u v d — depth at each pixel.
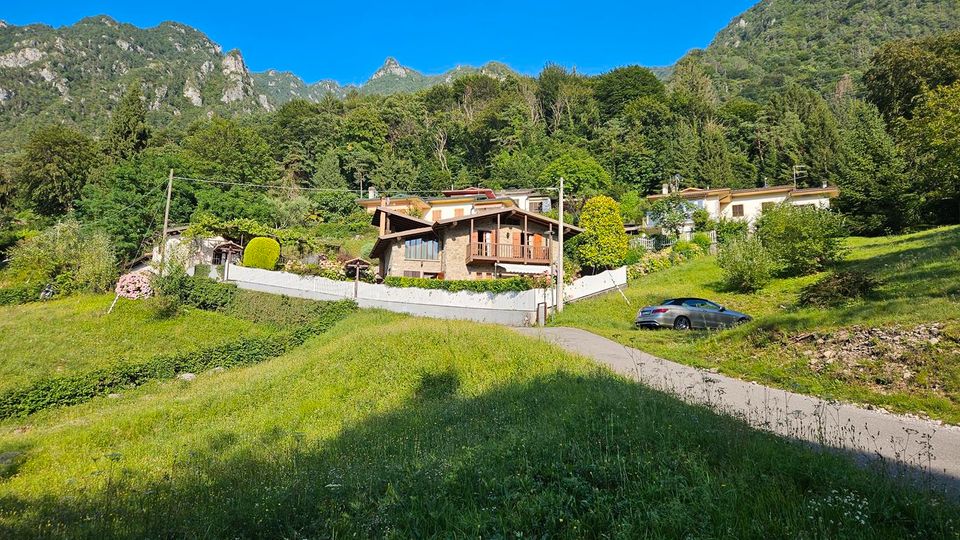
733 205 51.62
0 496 7.07
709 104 85.50
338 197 68.94
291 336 22.42
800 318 13.19
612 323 22.78
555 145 76.94
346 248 53.44
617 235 37.81
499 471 5.23
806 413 8.09
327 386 12.70
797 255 25.69
